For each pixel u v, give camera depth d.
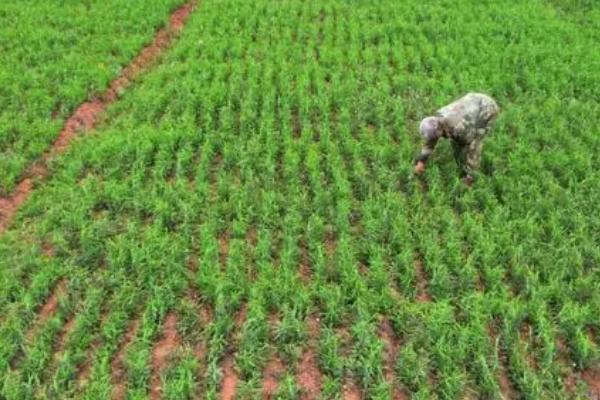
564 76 13.74
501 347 8.06
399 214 9.80
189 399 7.46
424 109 12.52
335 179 10.54
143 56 14.93
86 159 11.20
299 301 8.34
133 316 8.45
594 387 7.82
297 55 14.52
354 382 7.69
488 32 15.69
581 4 17.84
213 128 12.06
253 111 12.54
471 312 8.23
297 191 10.32
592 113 12.44
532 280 8.73
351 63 14.32
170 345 8.10
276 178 10.84
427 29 15.86
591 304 8.54
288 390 7.43
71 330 8.12
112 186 10.32
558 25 16.14
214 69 13.91
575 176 10.66
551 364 7.82
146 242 9.34
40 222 9.95
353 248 9.32
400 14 16.75
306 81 13.30
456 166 10.69
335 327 8.29
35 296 8.58
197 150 11.55
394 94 13.22
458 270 8.88
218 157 11.48
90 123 12.67
